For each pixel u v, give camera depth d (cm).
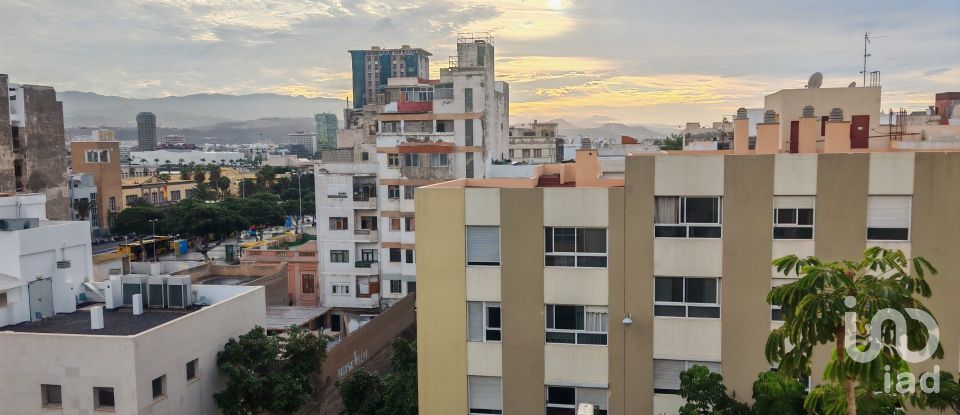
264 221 12756
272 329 5009
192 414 3155
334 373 4025
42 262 3450
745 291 2183
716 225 2200
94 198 11456
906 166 2089
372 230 6109
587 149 2823
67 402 2864
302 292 6362
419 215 2323
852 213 2119
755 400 2052
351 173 6106
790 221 2166
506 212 2273
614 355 2258
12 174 7494
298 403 3241
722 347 2208
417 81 8012
